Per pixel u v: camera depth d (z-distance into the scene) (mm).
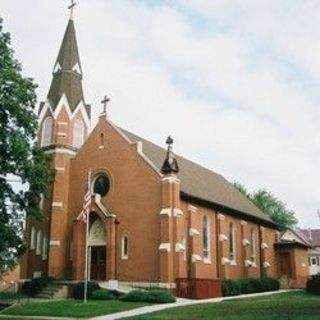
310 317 19266
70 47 47625
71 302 29156
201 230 41469
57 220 40562
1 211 32219
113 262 37281
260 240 53219
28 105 33281
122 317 22203
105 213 38406
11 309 26156
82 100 46000
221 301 30219
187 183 43562
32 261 41969
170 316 21531
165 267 34844
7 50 32406
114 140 41125
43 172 33375
